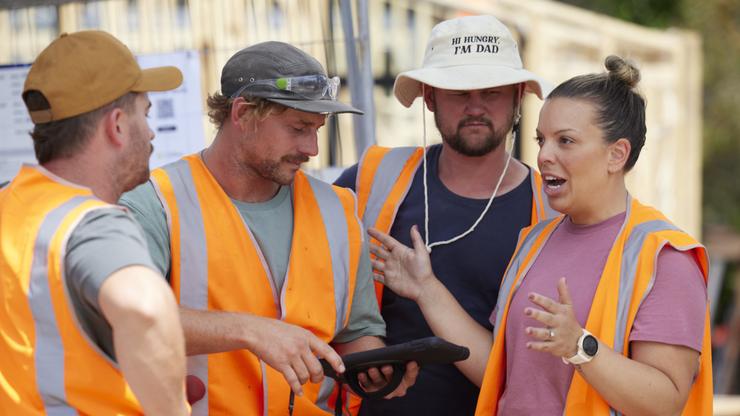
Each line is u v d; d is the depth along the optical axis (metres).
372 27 12.16
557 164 4.01
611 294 3.88
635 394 3.71
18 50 6.55
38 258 3.25
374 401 4.91
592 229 4.09
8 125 5.56
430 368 4.82
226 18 7.18
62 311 3.21
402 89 5.16
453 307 4.59
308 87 4.06
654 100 14.77
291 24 6.71
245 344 3.87
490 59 4.82
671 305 3.79
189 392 4.03
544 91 4.83
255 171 4.20
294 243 4.27
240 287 4.13
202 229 4.13
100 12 6.67
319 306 4.29
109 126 3.38
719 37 21.20
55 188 3.36
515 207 4.89
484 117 4.77
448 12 12.52
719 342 20.08
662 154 14.82
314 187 4.48
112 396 3.28
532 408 4.03
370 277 4.56
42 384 3.23
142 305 3.04
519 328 4.13
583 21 13.74
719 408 11.46
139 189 4.12
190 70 5.59
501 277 4.82
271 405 4.17
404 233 4.96
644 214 4.03
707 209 22.00
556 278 4.08
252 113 4.07
